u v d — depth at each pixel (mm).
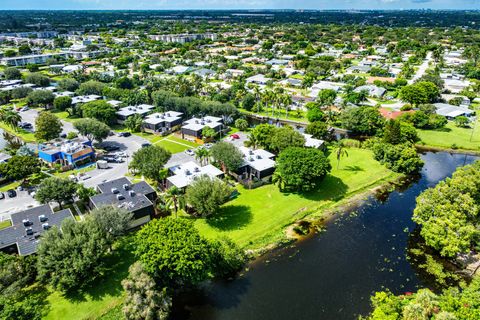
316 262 70375
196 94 187500
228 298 61531
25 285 62188
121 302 59406
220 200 79500
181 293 62562
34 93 172625
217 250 67125
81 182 99938
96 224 65250
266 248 74250
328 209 88938
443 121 146000
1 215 84250
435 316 48594
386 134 120062
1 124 153625
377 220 84875
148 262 56812
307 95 195750
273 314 58188
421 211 74500
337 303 60375
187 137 135500
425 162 119188
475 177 75000
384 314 51969
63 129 145875
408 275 66625
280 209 87500
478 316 47562
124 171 107688
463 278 65312
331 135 138875
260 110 175250
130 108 162750
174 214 85625
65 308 57875
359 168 109812
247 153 109875
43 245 61000
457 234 67375
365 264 69812
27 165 98250
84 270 58438
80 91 190000
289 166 90750
